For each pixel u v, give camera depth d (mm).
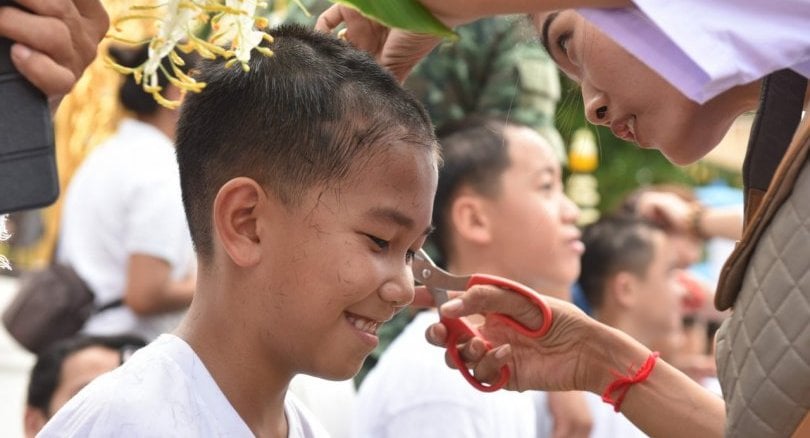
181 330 1694
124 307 3773
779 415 1448
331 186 1602
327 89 1627
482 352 1951
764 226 1479
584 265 3783
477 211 2854
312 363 1633
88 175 3844
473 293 1942
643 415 1990
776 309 1444
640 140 1770
